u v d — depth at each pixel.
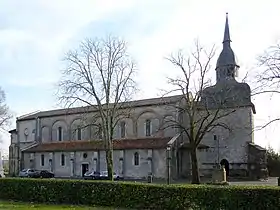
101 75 46.75
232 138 58.53
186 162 58.03
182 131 53.72
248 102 57.12
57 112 74.38
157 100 63.09
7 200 29.28
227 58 61.81
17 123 79.31
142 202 23.69
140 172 58.41
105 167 62.19
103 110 51.38
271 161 70.06
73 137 69.75
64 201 27.03
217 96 56.59
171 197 22.55
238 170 57.72
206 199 21.17
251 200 19.86
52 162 68.50
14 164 77.06
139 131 62.66
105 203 25.23
